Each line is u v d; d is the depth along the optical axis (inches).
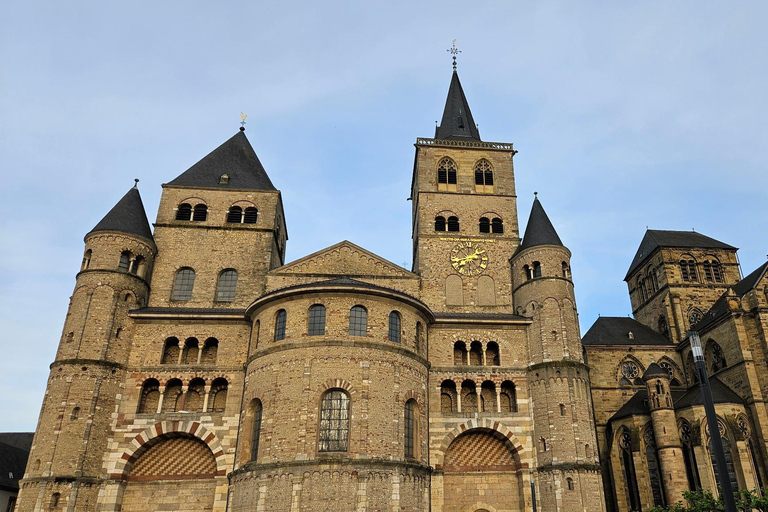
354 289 1860.2
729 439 2148.1
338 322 1831.9
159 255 2357.3
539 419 2016.5
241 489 1720.0
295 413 1707.7
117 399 1961.1
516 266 2383.1
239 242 2418.8
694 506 1605.6
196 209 2476.6
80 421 1859.0
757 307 2362.2
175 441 1969.7
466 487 1983.3
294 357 1781.5
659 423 2212.1
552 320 2138.3
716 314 2566.4
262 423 1752.0
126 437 1913.1
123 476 1877.5
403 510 1670.8
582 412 2000.5
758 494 1930.4
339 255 2384.4
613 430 2404.0
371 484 1635.1
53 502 1755.7
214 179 2588.6
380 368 1795.0
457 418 2016.5
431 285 2422.5
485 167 2731.3
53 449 1803.6
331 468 1620.3
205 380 2017.7
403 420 1796.3
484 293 2427.4
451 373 2085.4
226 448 1916.8
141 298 2175.2
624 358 2716.5
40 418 1889.8
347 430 1704.0
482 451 2038.6
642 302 3371.1
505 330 2183.8
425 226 2554.1
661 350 2758.4
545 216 2449.6
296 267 2345.0
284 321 1893.5
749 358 2319.1
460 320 2149.4
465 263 2476.6
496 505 1967.3
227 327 2101.4
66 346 1956.2
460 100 3117.6
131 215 2276.1
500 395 2090.3
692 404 2186.3
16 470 2832.2
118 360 2004.2
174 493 1902.1
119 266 2139.5
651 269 3287.4
